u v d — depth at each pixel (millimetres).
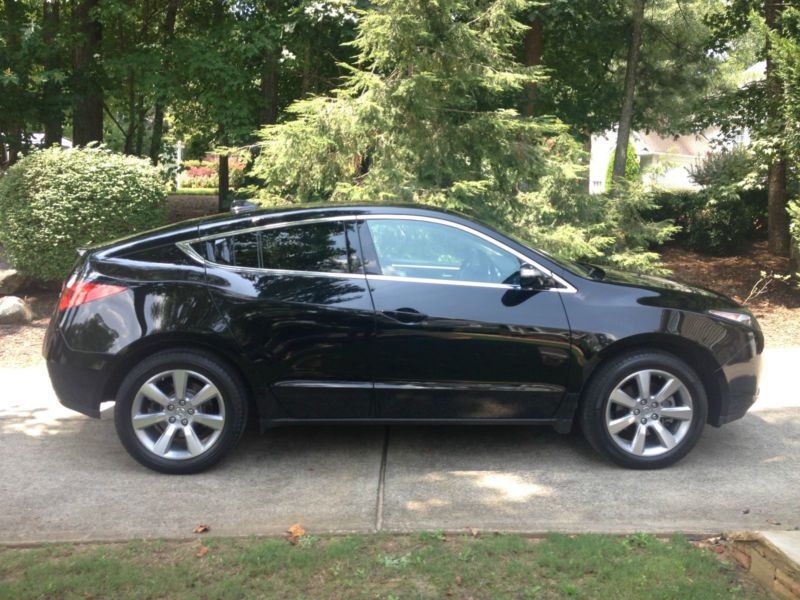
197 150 15656
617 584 3049
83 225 8523
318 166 7770
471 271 4551
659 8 12320
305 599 2980
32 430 5273
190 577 3156
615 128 15375
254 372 4375
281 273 4453
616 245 9695
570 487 4238
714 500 4051
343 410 4480
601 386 4422
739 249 13727
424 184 7902
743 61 13625
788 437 5113
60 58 12711
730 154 14156
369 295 4422
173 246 4496
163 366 4352
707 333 4477
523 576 3137
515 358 4422
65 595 3004
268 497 4121
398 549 3428
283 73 13531
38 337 7762
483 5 8117
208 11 14508
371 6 10414
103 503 4047
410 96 7641
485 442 4996
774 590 2979
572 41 12922
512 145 8133
